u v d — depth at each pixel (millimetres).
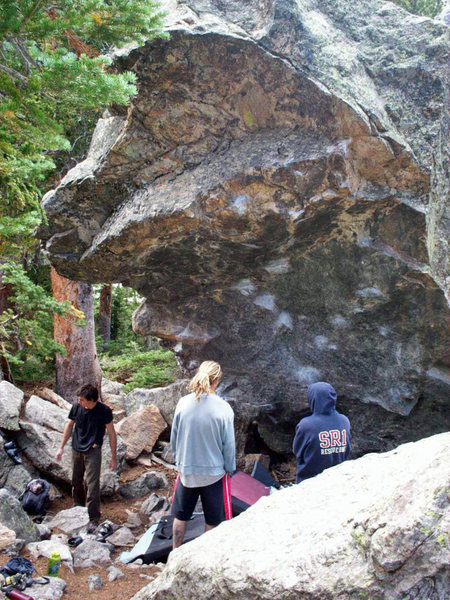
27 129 4113
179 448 4363
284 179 5582
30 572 4336
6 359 8820
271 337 7242
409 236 5977
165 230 6055
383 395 6918
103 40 4160
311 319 6957
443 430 7090
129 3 3920
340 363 7016
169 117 6016
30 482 6324
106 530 5816
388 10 6238
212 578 2613
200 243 6328
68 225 6672
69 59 3654
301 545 2549
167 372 11344
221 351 7543
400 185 5758
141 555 5062
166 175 6191
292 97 5617
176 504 4500
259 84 5680
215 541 2902
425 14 10289
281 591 2346
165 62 5699
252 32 5648
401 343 6672
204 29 5543
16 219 4941
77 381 10305
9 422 7023
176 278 7023
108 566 4941
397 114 5766
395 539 2182
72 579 4562
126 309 17625
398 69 5871
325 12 6137
